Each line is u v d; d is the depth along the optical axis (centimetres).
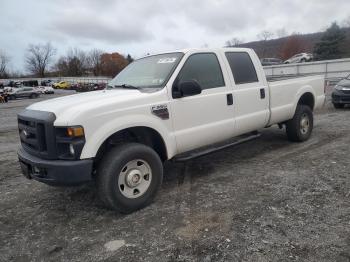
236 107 542
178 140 464
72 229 388
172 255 321
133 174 409
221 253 318
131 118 410
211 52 528
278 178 501
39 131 391
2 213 443
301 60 5281
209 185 493
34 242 365
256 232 351
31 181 568
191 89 443
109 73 10438
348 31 5881
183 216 398
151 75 488
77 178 373
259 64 602
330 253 308
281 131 822
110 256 327
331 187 454
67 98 445
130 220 398
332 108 1240
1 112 2169
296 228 354
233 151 670
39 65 12169
